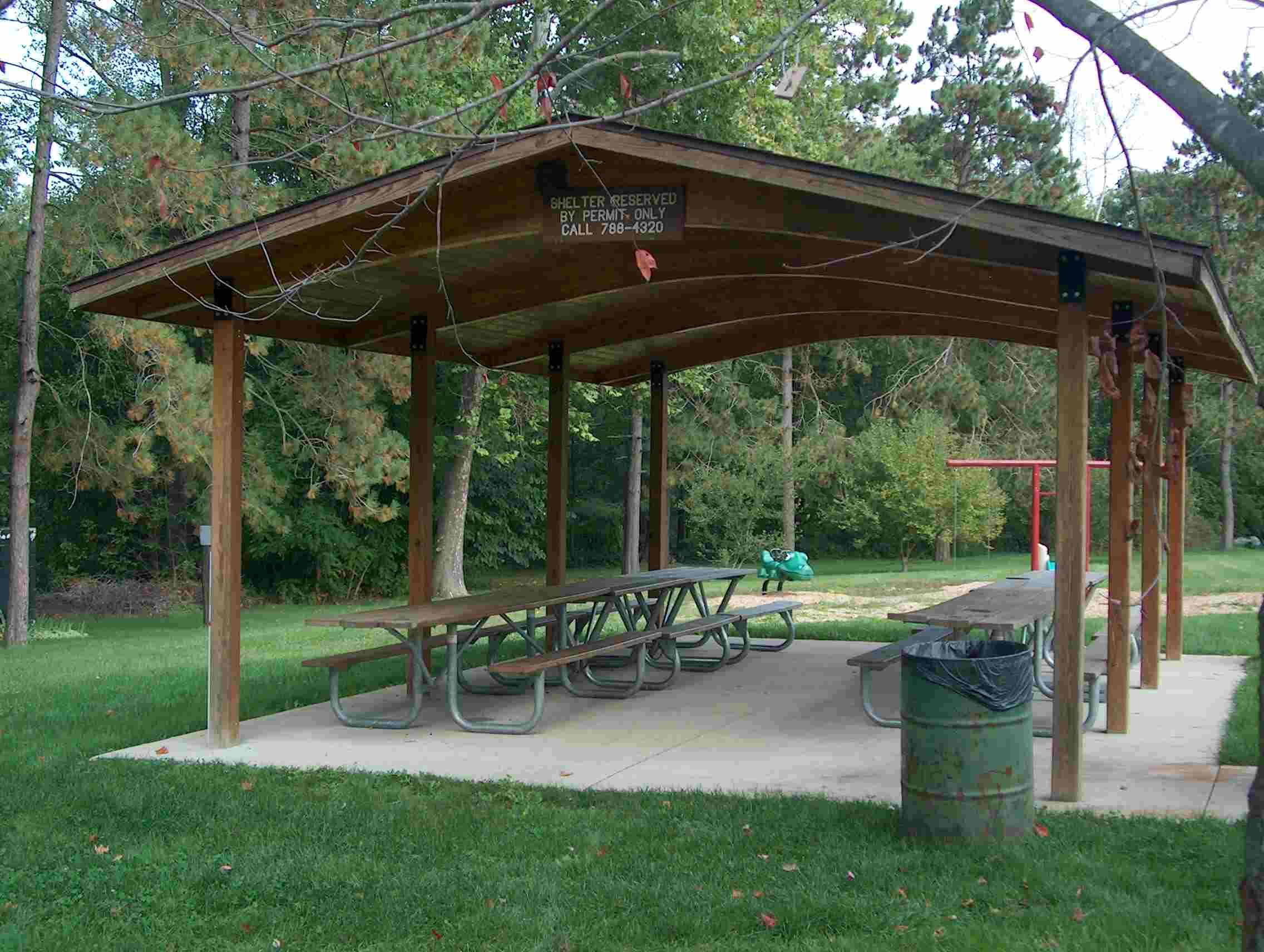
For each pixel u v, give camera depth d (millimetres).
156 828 5219
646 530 35438
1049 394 26031
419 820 5254
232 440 7152
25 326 16062
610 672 10203
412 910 4125
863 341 29328
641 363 11766
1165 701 8273
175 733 7613
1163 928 3695
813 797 5535
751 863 4496
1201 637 11969
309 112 14062
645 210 5918
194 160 14312
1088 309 6668
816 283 8250
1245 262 21516
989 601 8320
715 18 18609
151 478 21344
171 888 4402
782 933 3814
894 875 4289
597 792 5703
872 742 6926
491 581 31031
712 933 3834
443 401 27078
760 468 25734
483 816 5301
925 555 34250
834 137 24750
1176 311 6309
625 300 8789
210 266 6875
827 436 26281
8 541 18203
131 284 6832
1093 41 2934
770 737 7156
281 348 20516
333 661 7699
